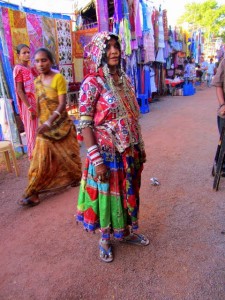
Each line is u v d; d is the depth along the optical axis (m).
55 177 3.49
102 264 2.28
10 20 5.14
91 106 1.93
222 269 2.15
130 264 2.26
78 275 2.18
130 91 2.08
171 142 5.49
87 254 2.41
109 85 1.91
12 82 5.20
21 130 5.62
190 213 2.93
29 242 2.63
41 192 3.41
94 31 6.73
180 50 13.37
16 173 4.27
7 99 5.03
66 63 6.67
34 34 5.70
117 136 1.98
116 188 2.10
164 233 2.62
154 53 9.99
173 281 2.07
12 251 2.51
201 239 2.51
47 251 2.48
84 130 1.96
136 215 2.22
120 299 1.94
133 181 2.16
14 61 5.28
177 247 2.42
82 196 2.28
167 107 9.88
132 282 2.08
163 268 2.19
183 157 4.59
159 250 2.40
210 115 8.00
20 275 2.22
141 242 2.45
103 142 2.01
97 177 2.04
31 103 4.09
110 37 1.85
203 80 19.45
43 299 1.98
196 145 5.20
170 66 13.00
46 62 3.07
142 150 2.19
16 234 2.77
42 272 2.24
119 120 1.96
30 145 4.26
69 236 2.68
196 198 3.24
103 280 2.12
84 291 2.03
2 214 3.16
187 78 13.49
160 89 12.84
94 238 2.63
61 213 3.10
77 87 7.16
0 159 5.11
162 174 3.95
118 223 2.19
